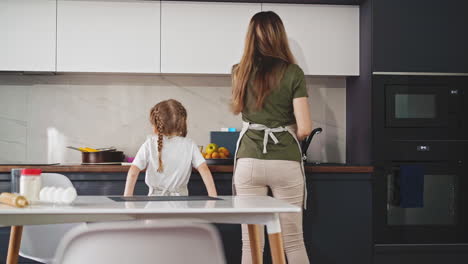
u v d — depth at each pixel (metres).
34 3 3.68
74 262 1.13
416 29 3.67
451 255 3.64
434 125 3.66
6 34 3.66
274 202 1.98
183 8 3.77
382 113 3.63
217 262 1.18
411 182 3.57
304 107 2.80
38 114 4.04
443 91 3.68
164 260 1.14
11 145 4.02
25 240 2.53
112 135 4.08
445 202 3.66
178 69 3.76
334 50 3.85
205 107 4.14
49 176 2.57
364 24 3.78
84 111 4.07
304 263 2.88
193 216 1.78
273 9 3.81
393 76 3.65
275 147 2.83
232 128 3.97
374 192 3.59
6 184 3.35
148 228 1.12
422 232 3.62
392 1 3.66
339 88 4.21
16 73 3.94
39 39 3.69
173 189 3.03
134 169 2.99
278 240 1.80
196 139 4.12
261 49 2.86
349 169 3.51
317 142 4.19
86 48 3.71
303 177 2.91
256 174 2.83
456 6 3.70
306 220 3.50
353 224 3.54
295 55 3.82
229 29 3.79
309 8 3.83
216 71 3.78
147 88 4.11
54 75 4.05
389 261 3.58
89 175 3.38
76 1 3.71
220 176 3.42
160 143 2.99
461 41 3.70
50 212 1.67
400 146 3.63
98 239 1.12
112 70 3.73
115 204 1.87
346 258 3.52
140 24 3.74
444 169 3.66
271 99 2.82
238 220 1.81
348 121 4.14
